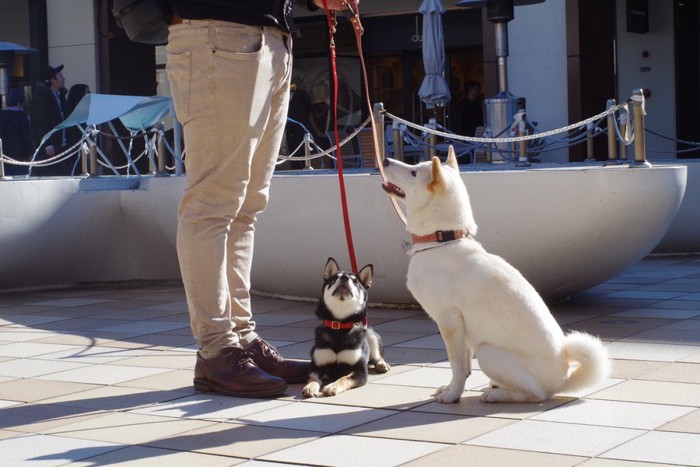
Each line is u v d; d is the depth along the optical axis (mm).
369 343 5555
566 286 7621
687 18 19000
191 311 5188
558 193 7062
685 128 19078
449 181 4805
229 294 5320
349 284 5160
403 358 5961
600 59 16312
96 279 10398
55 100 15750
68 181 9969
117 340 6938
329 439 4160
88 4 19266
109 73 19281
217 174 5074
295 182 7973
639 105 7328
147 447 4141
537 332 4617
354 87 21250
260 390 5035
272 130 5406
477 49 20062
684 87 19047
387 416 4535
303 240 8055
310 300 8602
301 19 21359
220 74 4977
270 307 8336
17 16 20094
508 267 4793
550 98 15812
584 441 3969
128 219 10195
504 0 13375
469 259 4750
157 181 9820
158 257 10391
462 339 4750
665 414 4363
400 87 20984
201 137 5051
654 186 7137
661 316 7141
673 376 5133
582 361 4676
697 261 10695
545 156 15703
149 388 5336
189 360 6133
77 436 4363
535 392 4617
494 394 4691
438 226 4816
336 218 7785
